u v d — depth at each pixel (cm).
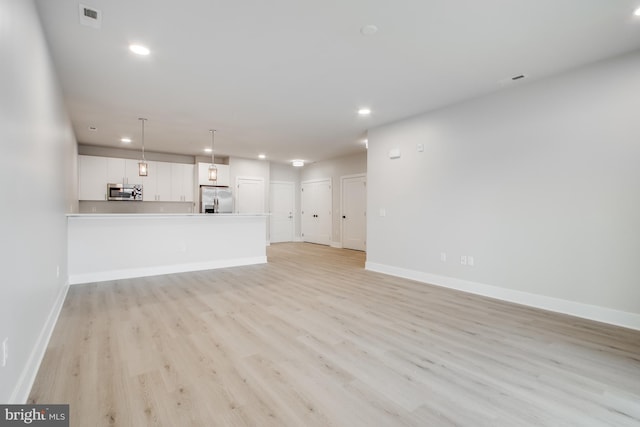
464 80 340
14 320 154
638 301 278
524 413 164
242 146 686
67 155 420
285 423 155
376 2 213
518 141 353
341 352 230
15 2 160
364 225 765
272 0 211
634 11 222
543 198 334
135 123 502
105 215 445
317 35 254
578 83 310
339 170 841
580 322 294
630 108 280
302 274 497
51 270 269
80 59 292
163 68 312
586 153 305
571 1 212
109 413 160
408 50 278
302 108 432
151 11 222
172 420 156
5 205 141
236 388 184
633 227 280
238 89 365
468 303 350
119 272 458
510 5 216
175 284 428
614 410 167
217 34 253
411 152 470
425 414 162
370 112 449
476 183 391
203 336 256
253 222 590
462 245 405
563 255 321
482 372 204
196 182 778
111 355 222
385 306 337
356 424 154
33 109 203
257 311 318
